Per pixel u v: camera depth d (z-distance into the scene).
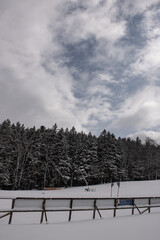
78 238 6.49
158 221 9.48
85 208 10.32
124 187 42.75
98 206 11.07
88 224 8.68
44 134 54.19
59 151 51.41
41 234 6.78
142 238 6.58
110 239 6.45
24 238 6.25
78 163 56.25
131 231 7.51
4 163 44.44
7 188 53.09
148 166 72.00
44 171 49.34
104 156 58.78
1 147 43.84
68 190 39.81
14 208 8.73
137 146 98.62
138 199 12.94
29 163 46.25
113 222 9.21
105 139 66.81
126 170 70.81
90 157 56.41
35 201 9.12
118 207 11.56
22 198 8.95
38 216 11.48
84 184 61.66
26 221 9.98
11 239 6.10
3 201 16.00
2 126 54.84
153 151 74.31
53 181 50.03
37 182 51.50
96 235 6.92
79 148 57.88
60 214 12.66
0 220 9.58
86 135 69.25
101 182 64.38
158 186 40.69
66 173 49.47
